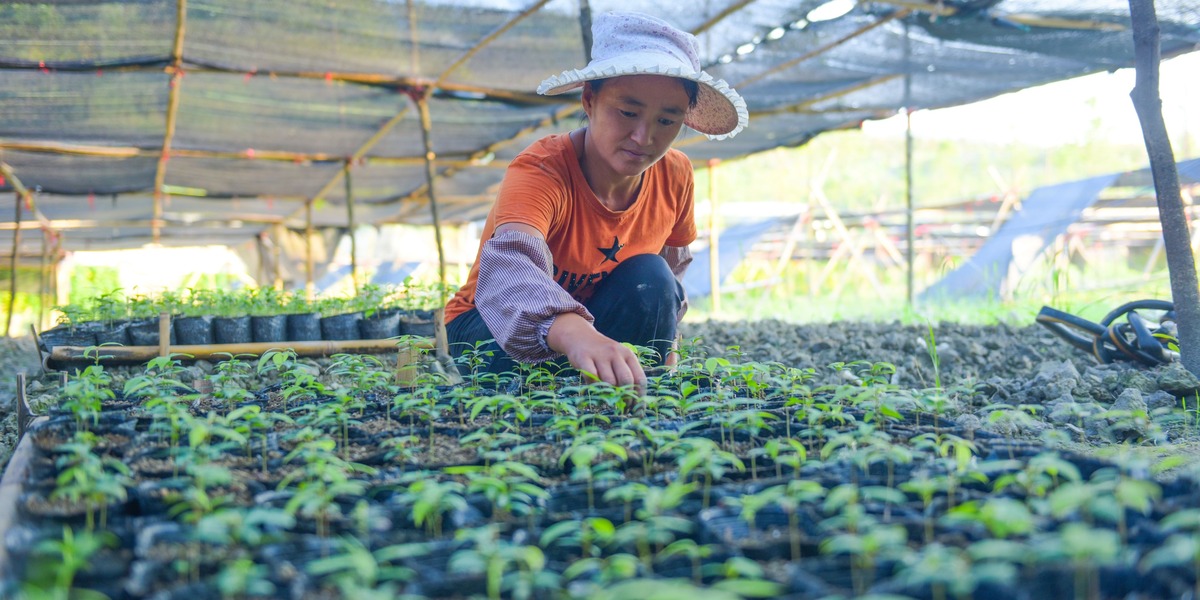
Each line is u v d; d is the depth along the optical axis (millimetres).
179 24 7086
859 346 6305
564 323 2904
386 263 23312
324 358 5723
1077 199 12719
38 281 25453
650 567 1706
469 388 3551
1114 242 20312
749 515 1766
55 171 11898
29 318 24938
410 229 23500
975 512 1771
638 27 3352
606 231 3812
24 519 1991
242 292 7223
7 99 8477
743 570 1465
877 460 2381
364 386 3479
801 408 3053
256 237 22469
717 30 7855
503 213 3387
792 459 2250
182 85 8703
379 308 7039
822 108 10656
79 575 1681
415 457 2633
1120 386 4355
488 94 9344
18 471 2396
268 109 9750
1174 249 4344
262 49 7758
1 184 12500
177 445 2662
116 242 21797
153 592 1636
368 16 7160
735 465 2262
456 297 4375
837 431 2912
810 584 1525
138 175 12672
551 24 7465
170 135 10352
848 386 2912
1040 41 8008
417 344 3992
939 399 2900
